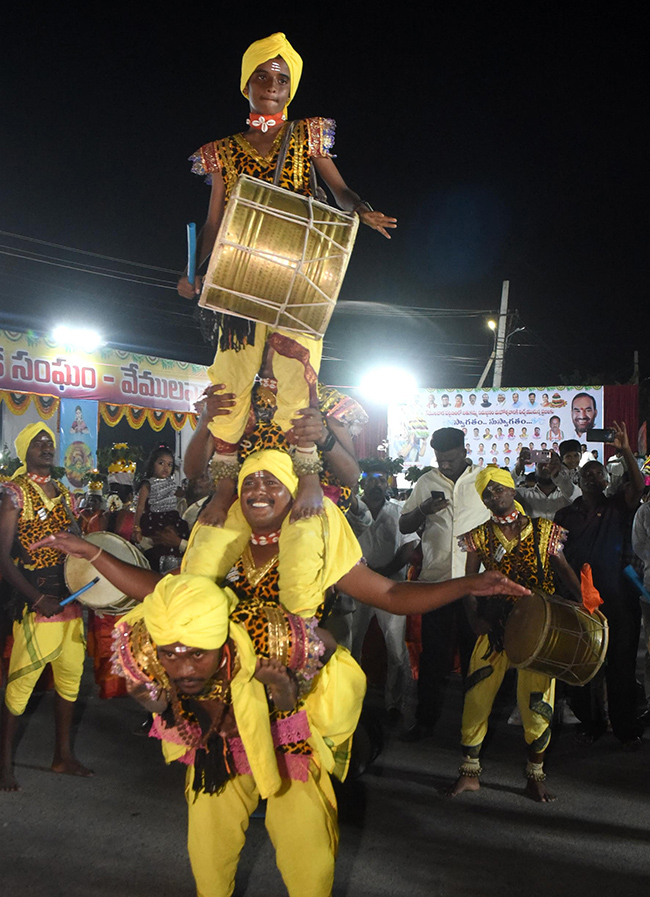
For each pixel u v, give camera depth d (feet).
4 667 22.40
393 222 9.86
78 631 16.81
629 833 14.73
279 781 8.82
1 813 15.16
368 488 22.54
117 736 19.61
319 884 9.52
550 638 14.64
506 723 21.67
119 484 26.53
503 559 16.47
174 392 58.70
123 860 13.37
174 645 8.27
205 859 9.64
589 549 20.13
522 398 72.43
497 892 12.55
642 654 29.27
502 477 16.48
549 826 14.99
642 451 71.26
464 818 15.31
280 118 10.44
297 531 9.46
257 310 9.64
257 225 9.29
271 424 10.52
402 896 12.39
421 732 20.30
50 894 12.25
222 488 10.32
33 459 16.43
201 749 9.40
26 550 16.22
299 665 8.91
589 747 19.79
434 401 73.41
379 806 15.85
